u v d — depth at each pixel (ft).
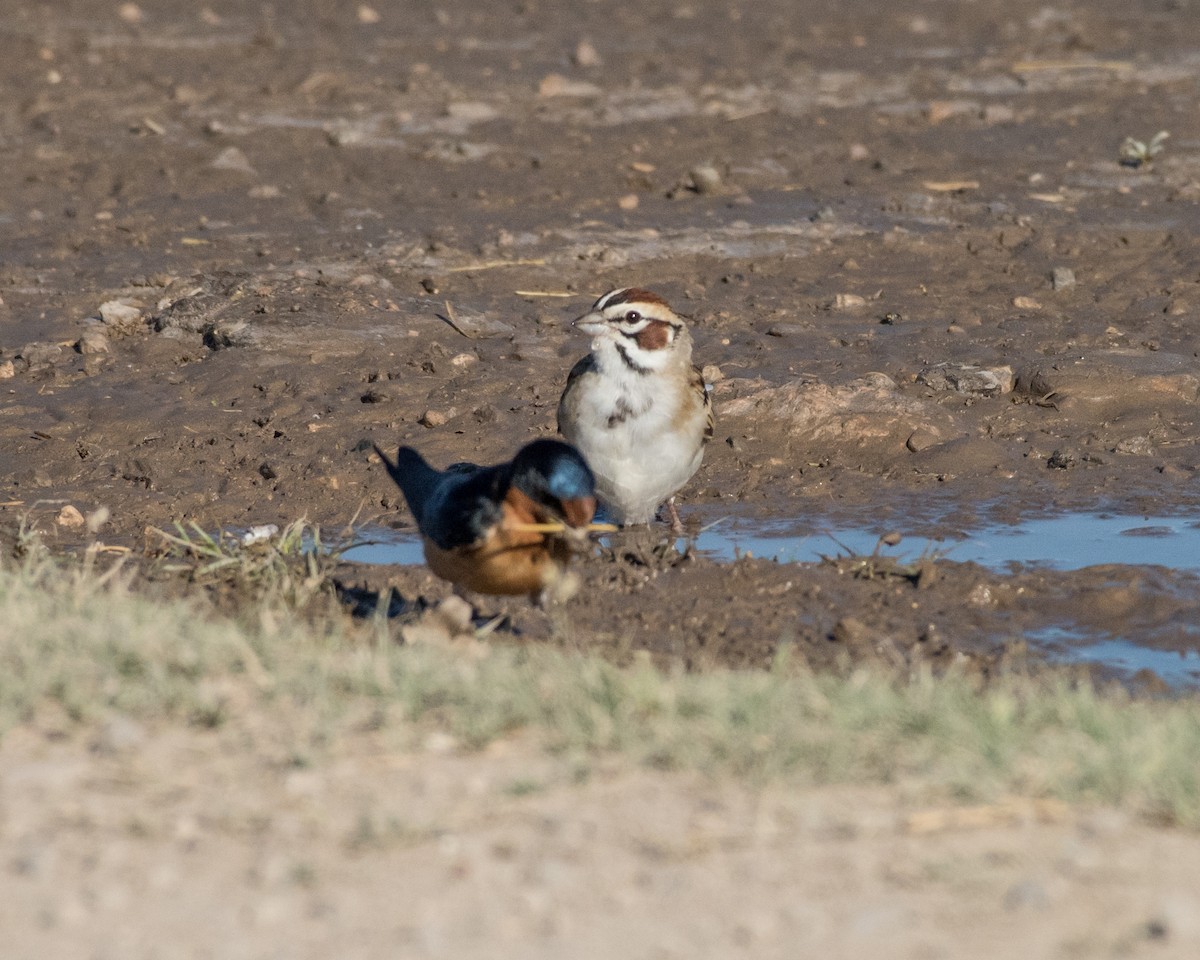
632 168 83.76
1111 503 46.60
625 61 108.78
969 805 23.84
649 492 42.68
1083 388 54.49
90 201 77.56
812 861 22.16
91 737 26.22
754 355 58.65
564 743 26.11
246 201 77.56
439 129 90.53
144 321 61.46
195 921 20.66
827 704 27.63
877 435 51.26
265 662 29.45
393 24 121.29
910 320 62.80
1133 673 34.83
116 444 50.88
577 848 22.56
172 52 107.45
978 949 19.75
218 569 40.06
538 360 58.23
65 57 104.42
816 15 127.03
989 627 37.58
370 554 43.09
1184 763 24.75
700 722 26.76
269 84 98.58
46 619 31.07
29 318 62.13
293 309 61.00
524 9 128.77
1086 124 93.45
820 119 94.38
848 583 40.01
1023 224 74.54
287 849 22.58
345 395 54.95
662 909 20.86
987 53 112.37
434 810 23.71
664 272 68.85
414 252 69.51
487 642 33.96
